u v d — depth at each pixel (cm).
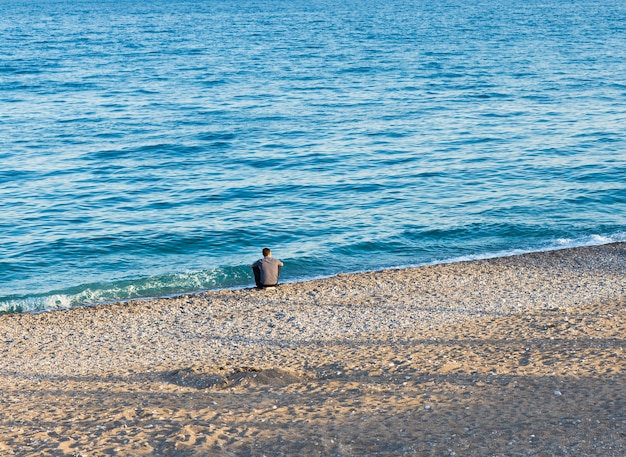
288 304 2130
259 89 7038
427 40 12000
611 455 927
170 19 19250
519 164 4016
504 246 2800
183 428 1067
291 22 17050
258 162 4209
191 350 1761
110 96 6825
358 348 1664
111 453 976
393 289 2247
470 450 966
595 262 2473
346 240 2902
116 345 1841
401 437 1027
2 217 3281
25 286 2486
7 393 1437
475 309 2003
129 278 2544
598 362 1389
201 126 5272
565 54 9600
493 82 7200
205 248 2862
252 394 1298
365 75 7888
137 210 3366
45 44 12544
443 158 4194
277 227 3080
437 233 2958
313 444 1003
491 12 19412
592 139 4575
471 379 1332
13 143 4816
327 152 4400
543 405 1148
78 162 4303
